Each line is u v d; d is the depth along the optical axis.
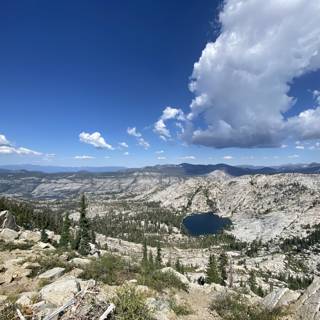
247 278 135.38
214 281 73.69
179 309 22.44
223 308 23.91
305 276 181.75
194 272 116.88
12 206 117.50
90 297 17.06
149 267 32.97
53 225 132.12
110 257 34.25
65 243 74.75
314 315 18.81
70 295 19.38
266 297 25.64
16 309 16.11
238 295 27.09
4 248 40.59
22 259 31.89
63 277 26.42
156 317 19.33
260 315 21.52
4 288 23.95
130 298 17.73
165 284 28.66
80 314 15.34
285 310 21.45
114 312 16.42
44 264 29.39
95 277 27.28
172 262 168.88
